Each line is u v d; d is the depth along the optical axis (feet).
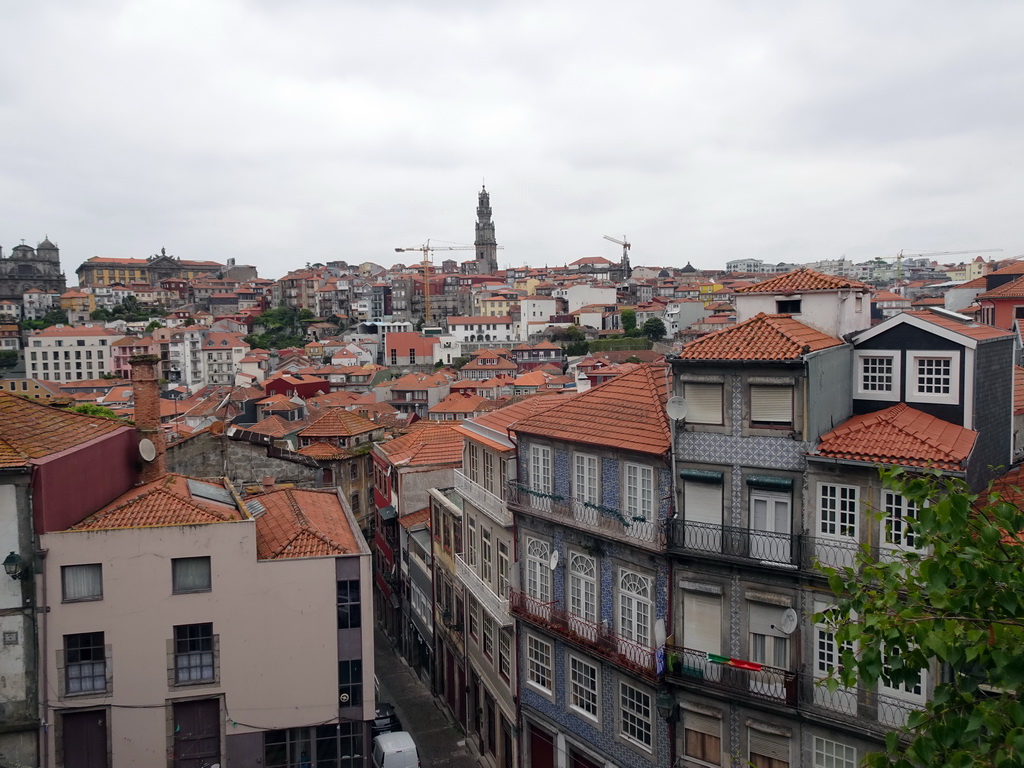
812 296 87.66
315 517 106.42
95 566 85.56
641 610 89.97
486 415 128.57
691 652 82.99
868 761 39.65
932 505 50.93
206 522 89.04
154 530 86.94
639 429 91.61
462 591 132.57
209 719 89.45
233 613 89.45
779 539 77.92
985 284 233.14
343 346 630.33
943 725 37.17
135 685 86.43
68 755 85.10
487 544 120.67
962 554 41.06
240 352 610.24
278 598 90.74
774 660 79.20
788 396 78.43
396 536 180.45
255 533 90.33
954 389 76.64
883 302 335.88
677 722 85.46
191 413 349.61
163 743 87.20
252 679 90.02
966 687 39.83
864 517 73.10
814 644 76.33
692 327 470.39
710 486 83.76
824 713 74.28
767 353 78.38
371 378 534.37
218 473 156.35
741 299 93.50
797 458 77.51
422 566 157.38
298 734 91.86
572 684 100.63
